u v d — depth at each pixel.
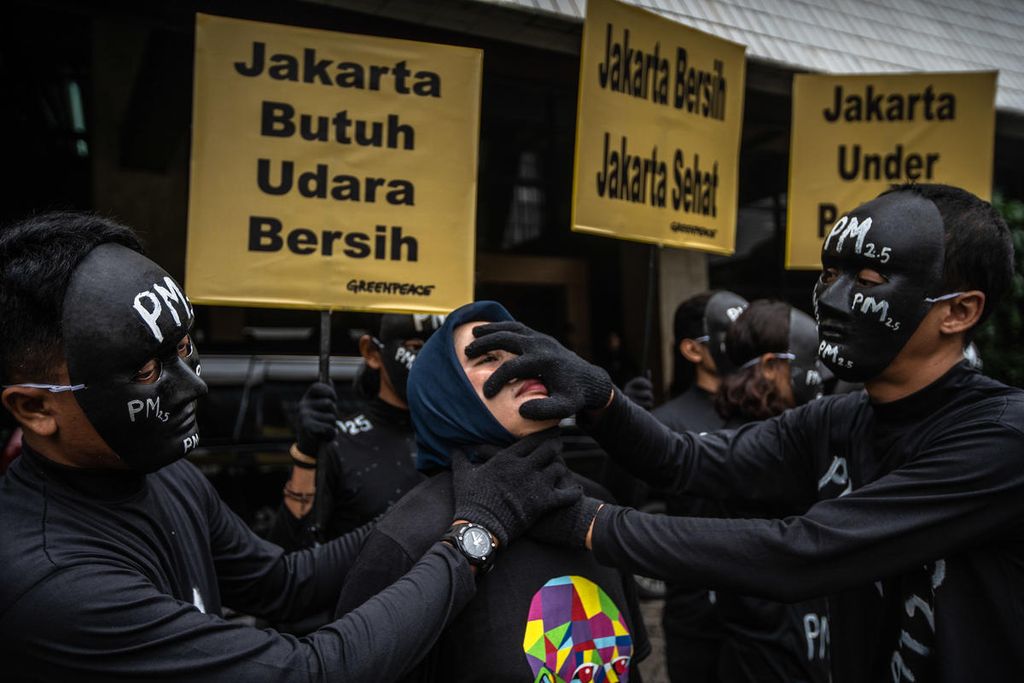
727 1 4.85
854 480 1.42
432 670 1.25
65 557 1.03
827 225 3.14
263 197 2.08
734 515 2.12
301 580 1.55
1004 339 6.40
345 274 2.15
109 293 1.07
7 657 1.01
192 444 1.19
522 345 1.32
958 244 1.25
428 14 3.75
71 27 6.64
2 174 6.83
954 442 1.21
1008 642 1.19
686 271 7.87
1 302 1.05
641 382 2.63
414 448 2.38
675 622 2.41
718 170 2.81
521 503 1.23
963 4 6.43
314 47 2.12
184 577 1.26
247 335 6.66
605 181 2.50
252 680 1.02
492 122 7.99
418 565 1.16
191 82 5.14
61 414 1.07
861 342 1.30
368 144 2.17
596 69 2.46
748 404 2.30
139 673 1.00
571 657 1.28
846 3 5.54
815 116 3.15
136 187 7.35
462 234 2.24
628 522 1.27
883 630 1.32
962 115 3.07
